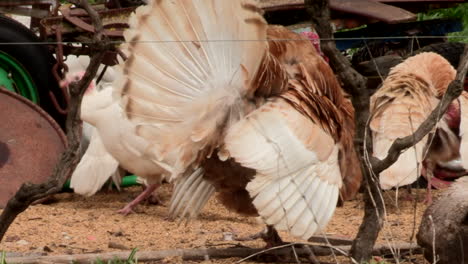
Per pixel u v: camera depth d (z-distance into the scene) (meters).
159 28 9.98
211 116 10.23
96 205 16.17
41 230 13.34
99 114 14.73
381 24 19.03
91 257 10.73
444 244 9.86
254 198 9.98
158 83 10.09
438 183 17.62
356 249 9.73
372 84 17.75
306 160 10.19
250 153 9.94
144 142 14.27
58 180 9.09
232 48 10.03
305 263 11.44
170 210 10.94
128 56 9.99
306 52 11.16
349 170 11.31
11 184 15.77
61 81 16.89
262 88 10.35
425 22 19.41
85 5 9.09
